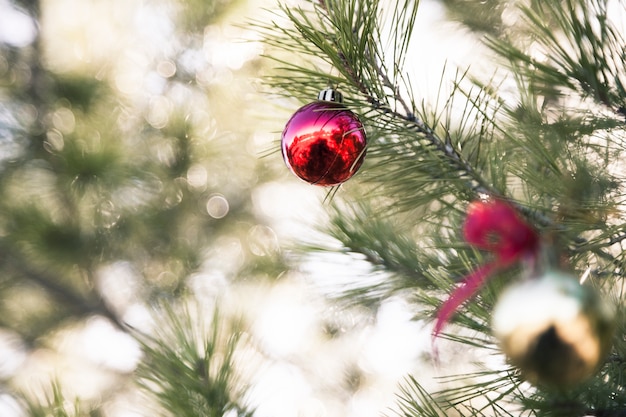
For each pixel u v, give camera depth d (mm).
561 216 1322
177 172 2850
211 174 3070
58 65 2840
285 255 2684
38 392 1409
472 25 1994
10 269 3072
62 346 3168
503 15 1892
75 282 3156
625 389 1328
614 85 1302
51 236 2701
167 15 2936
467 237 1252
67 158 2424
